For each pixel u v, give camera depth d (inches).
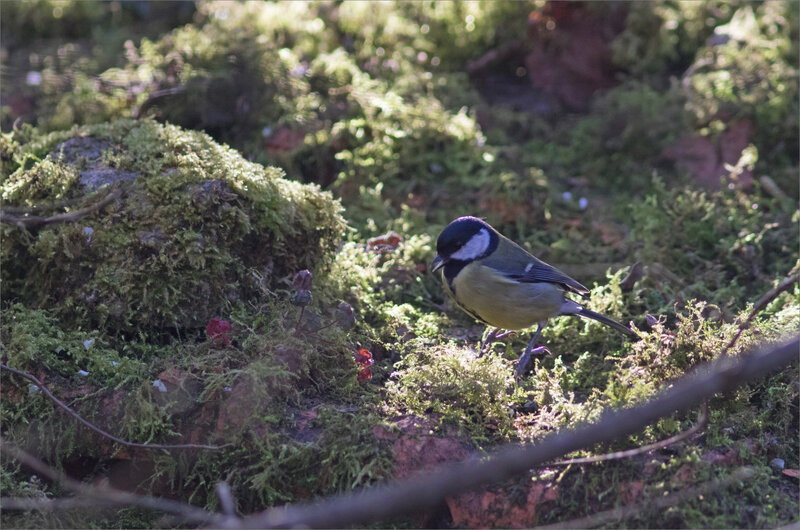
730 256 358.0
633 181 434.6
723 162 434.9
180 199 277.7
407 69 495.8
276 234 290.7
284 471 235.0
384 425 237.8
